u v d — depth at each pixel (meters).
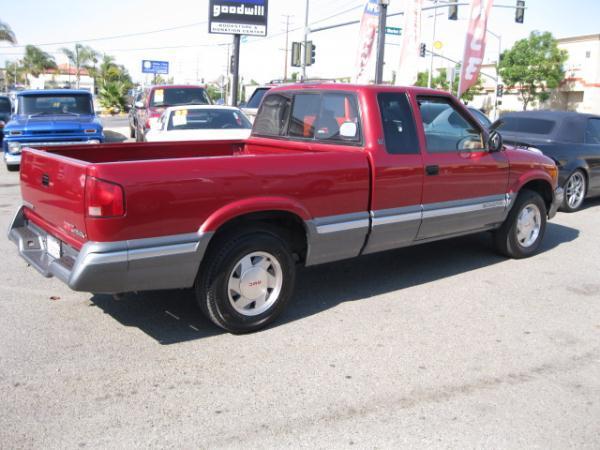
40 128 12.97
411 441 3.17
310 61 21.03
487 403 3.57
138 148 5.68
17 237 4.79
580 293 5.62
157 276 4.01
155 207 3.89
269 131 6.13
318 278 5.94
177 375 3.85
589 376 3.95
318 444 3.12
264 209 4.34
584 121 9.86
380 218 5.05
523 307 5.22
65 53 60.47
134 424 3.28
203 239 4.09
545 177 6.67
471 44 15.20
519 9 22.64
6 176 12.66
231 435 3.19
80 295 5.29
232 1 20.88
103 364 3.98
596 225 8.79
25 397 3.54
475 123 5.80
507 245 6.62
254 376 3.85
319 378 3.84
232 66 22.05
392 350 4.29
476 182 5.84
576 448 3.14
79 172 3.83
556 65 49.72
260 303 4.58
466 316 4.98
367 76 17.33
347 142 5.16
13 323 4.64
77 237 4.02
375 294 5.48
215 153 6.21
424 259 6.68
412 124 5.27
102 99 49.41
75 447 3.06
